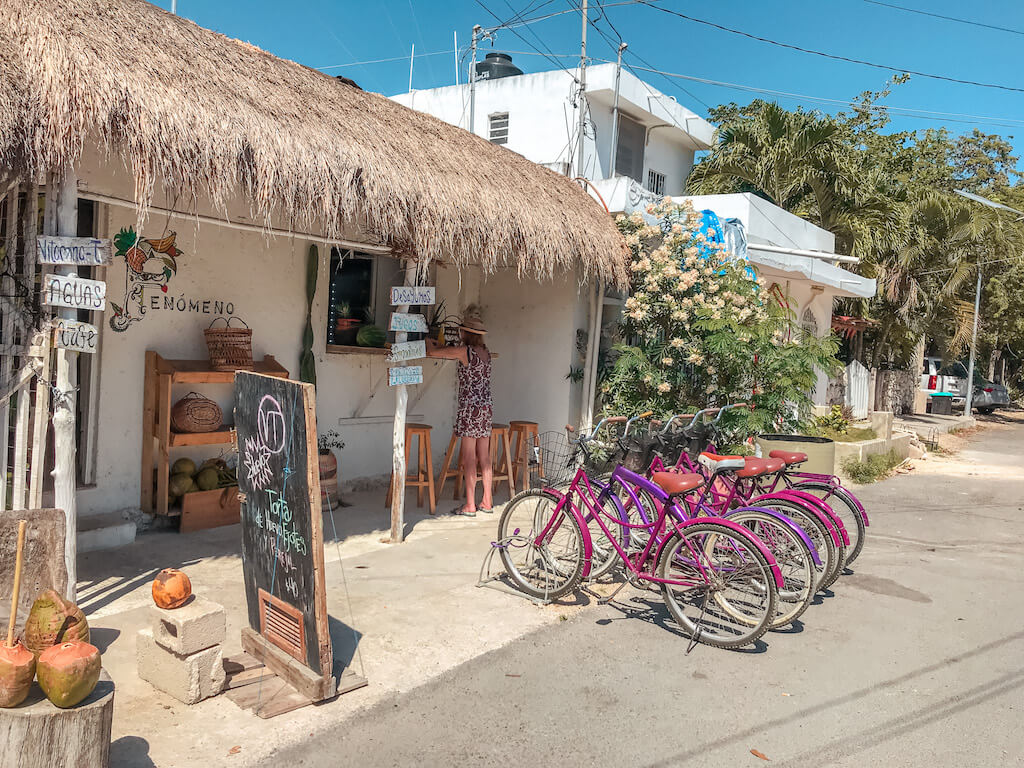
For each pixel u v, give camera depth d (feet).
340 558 19.47
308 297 24.47
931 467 43.93
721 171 59.21
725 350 25.55
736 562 15.40
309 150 16.39
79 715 8.75
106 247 13.03
